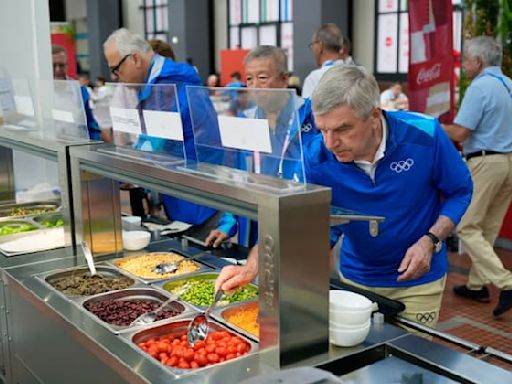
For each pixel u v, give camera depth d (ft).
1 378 7.67
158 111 6.03
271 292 4.40
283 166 4.74
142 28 44.50
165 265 7.13
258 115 4.81
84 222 7.33
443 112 12.94
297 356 4.53
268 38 35.09
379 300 5.68
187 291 6.30
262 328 4.56
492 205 12.62
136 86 6.33
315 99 5.07
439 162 6.00
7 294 7.00
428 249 5.96
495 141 12.03
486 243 12.18
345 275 6.76
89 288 6.42
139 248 7.78
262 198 4.31
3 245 7.91
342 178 6.00
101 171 6.59
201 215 9.29
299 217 4.31
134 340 5.18
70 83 7.49
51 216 9.50
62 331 5.76
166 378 4.39
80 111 7.40
